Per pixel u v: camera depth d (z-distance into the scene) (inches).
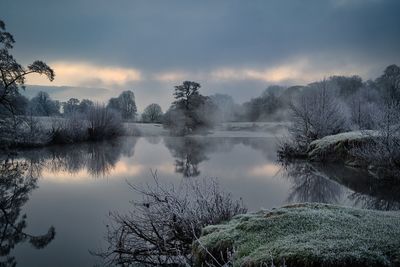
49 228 390.0
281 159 951.6
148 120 3452.3
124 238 304.8
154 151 1243.8
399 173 604.1
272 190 537.6
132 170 792.9
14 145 1306.6
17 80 1191.6
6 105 1215.6
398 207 427.2
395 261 159.5
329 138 921.5
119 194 550.9
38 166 885.2
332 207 246.8
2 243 346.3
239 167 801.6
